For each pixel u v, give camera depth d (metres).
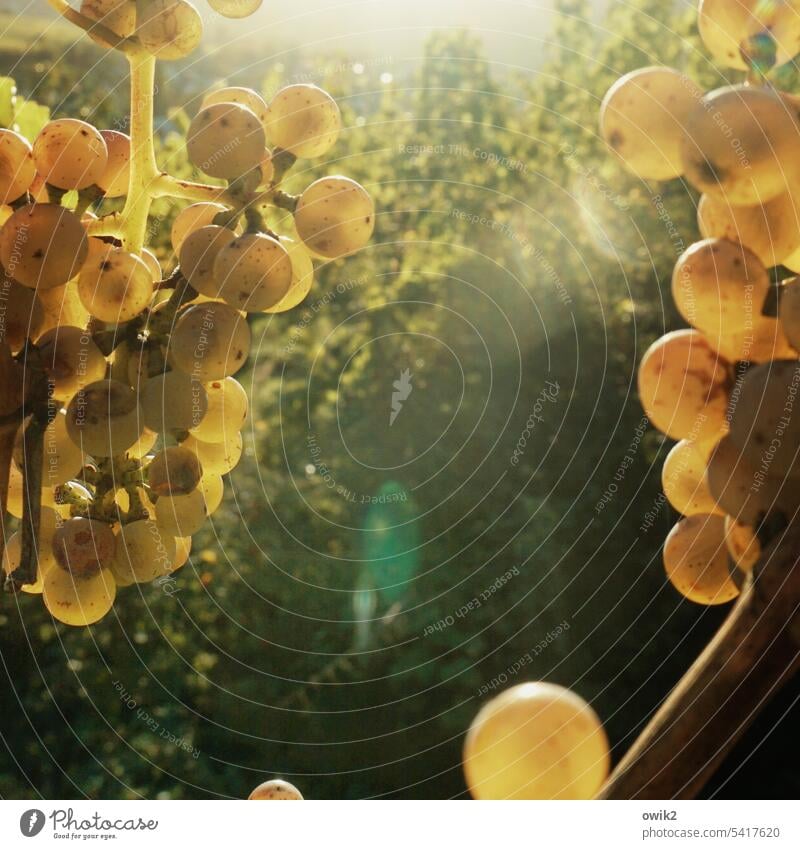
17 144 0.19
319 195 0.20
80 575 0.20
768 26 0.19
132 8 0.20
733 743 0.17
